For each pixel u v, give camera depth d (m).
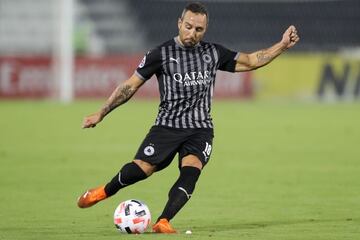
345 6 123.12
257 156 55.19
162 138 27.94
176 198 27.28
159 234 27.28
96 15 123.62
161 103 28.50
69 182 43.06
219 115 87.56
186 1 124.31
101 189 27.97
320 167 49.38
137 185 42.16
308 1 123.12
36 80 102.62
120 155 55.16
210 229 29.38
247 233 28.31
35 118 81.62
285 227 29.84
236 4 123.62
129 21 124.06
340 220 31.56
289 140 65.19
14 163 50.59
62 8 100.50
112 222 31.28
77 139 65.19
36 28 122.69
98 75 103.06
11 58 102.19
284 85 105.81
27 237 27.77
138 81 28.12
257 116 86.88
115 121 81.31
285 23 123.38
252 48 117.75
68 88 101.94
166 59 28.00
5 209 34.66
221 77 105.75
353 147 60.38
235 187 41.47
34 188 40.88
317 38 123.06
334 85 105.94
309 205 35.66
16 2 122.94
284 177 45.06
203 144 28.02
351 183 42.59
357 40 122.56
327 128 74.88
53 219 32.09
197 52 28.19
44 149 58.25
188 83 28.03
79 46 121.00
